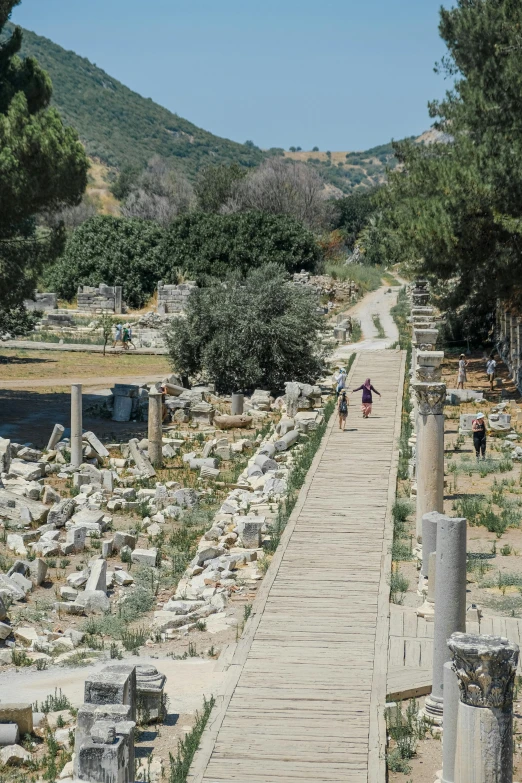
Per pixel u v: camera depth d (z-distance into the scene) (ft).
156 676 55.01
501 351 200.44
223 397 168.14
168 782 47.85
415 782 48.26
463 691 36.83
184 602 74.49
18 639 68.03
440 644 54.34
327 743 51.49
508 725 36.68
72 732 51.75
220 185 407.85
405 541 88.74
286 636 67.05
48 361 216.13
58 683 59.72
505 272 168.45
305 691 57.98
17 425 144.66
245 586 79.15
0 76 145.38
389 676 60.13
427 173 173.88
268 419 152.35
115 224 311.27
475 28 173.17
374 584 77.61
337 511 97.30
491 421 138.62
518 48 165.37
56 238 147.54
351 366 177.88
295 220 312.71
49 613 73.87
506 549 85.46
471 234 164.76
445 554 53.83
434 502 82.94
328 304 282.97
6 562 82.53
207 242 303.89
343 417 131.54
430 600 71.20
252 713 55.06
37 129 134.62
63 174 138.62
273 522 94.73
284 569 81.25
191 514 100.53
